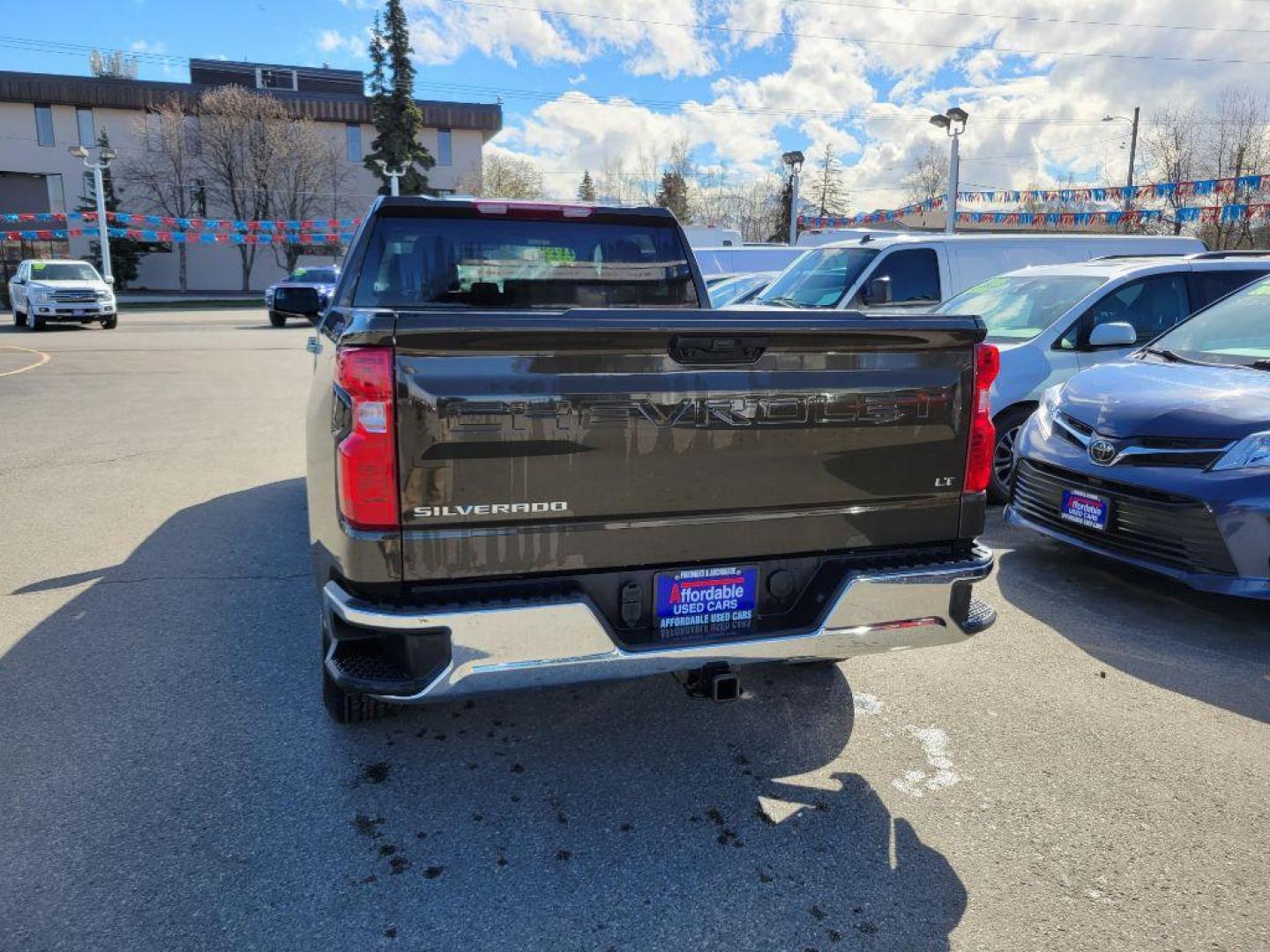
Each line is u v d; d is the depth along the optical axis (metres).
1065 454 4.87
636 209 4.23
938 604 2.92
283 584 4.82
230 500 6.55
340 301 3.96
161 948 2.21
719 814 2.83
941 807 2.87
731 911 2.39
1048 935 2.31
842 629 2.80
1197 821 2.81
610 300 4.32
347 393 2.31
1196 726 3.39
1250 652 4.06
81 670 3.75
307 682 3.68
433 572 2.41
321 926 2.30
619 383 2.47
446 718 3.42
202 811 2.79
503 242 4.13
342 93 61.44
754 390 2.62
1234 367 4.87
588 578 2.60
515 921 2.34
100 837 2.64
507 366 2.37
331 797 2.88
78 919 2.30
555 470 2.45
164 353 17.95
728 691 2.74
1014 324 6.95
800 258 9.44
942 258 8.43
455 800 2.88
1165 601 4.69
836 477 2.77
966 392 2.91
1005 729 3.37
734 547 2.71
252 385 12.97
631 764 3.12
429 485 2.36
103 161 34.25
